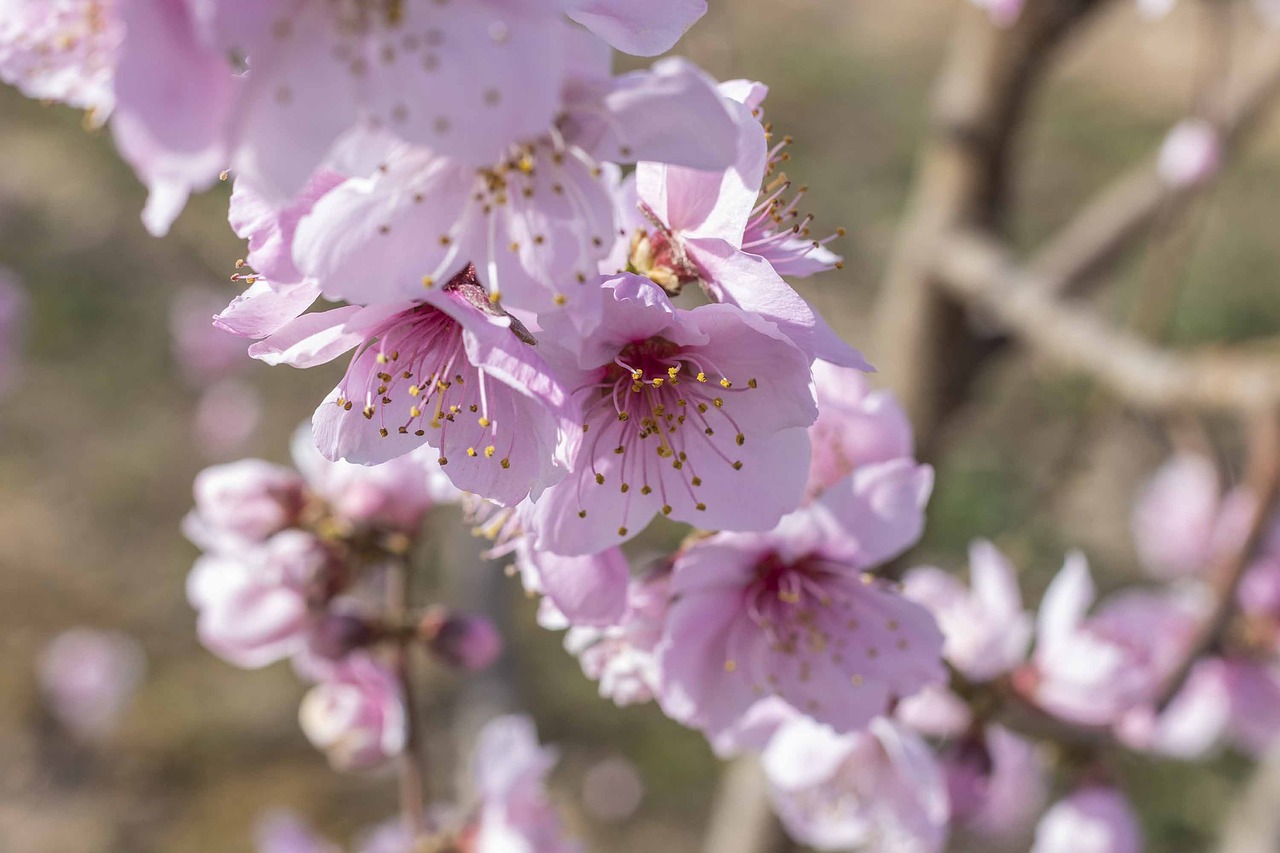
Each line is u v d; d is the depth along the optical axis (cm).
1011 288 44
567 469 24
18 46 23
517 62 22
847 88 160
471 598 53
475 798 35
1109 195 52
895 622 28
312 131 22
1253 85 49
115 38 23
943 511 93
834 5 181
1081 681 33
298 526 32
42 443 122
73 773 99
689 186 25
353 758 34
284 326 24
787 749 31
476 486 25
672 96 23
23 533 114
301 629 33
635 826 93
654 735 99
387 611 33
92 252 135
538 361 24
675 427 26
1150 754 41
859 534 28
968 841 63
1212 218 143
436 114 22
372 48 22
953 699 34
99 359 129
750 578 28
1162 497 51
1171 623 40
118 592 112
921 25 180
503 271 23
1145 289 50
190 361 123
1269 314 128
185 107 22
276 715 103
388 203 23
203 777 98
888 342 50
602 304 24
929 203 49
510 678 53
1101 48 183
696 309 24
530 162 23
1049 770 39
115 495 119
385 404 25
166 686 105
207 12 22
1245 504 40
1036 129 162
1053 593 34
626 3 24
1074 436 47
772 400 25
